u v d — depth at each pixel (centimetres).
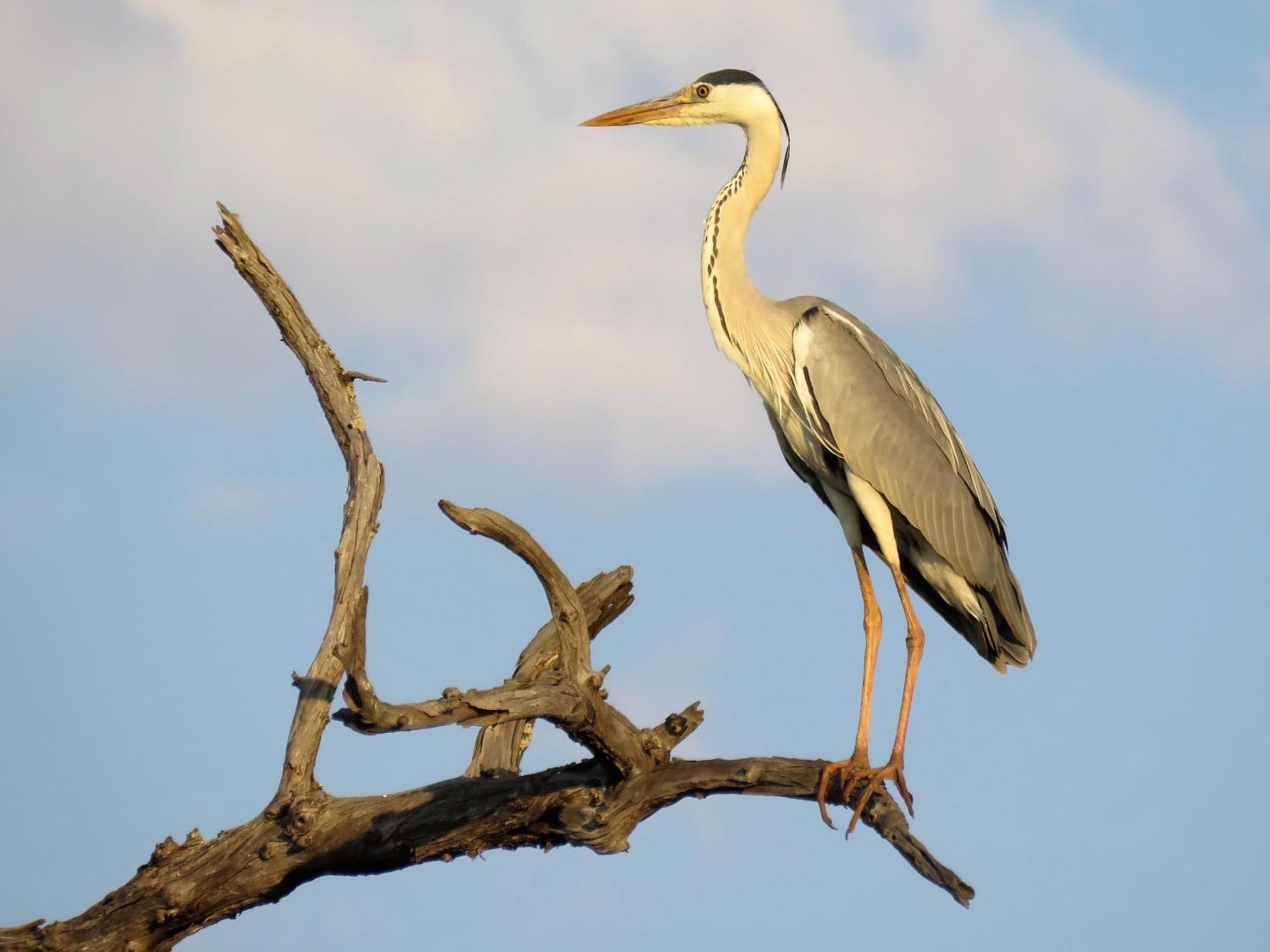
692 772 1011
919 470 1264
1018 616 1321
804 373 1259
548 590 1002
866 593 1284
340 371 1191
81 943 1040
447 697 906
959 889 930
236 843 1064
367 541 1161
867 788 985
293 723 1098
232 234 1171
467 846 1062
